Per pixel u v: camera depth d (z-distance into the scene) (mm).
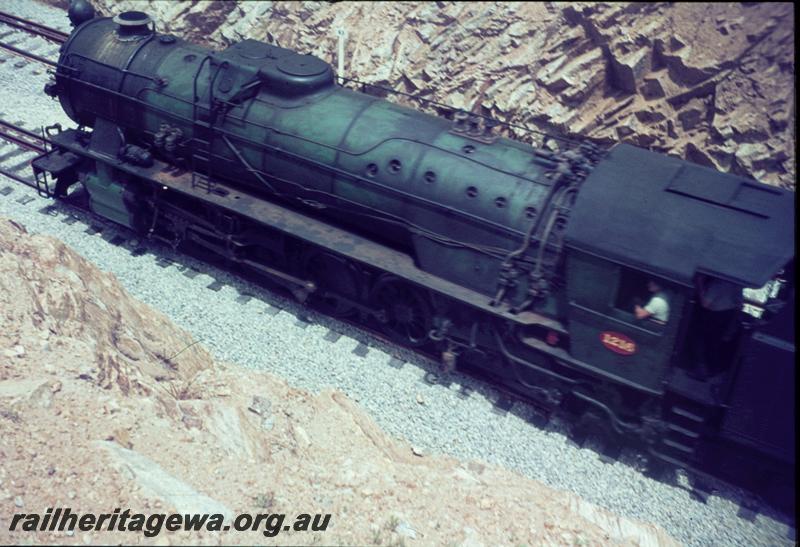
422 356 12609
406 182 11438
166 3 21250
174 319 12836
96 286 11672
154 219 14148
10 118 17688
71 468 7805
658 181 10469
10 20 21203
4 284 10102
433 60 18188
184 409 9469
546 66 17156
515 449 11242
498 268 11148
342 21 19375
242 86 12398
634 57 16062
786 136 15102
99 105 13773
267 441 9695
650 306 9891
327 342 12703
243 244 13281
